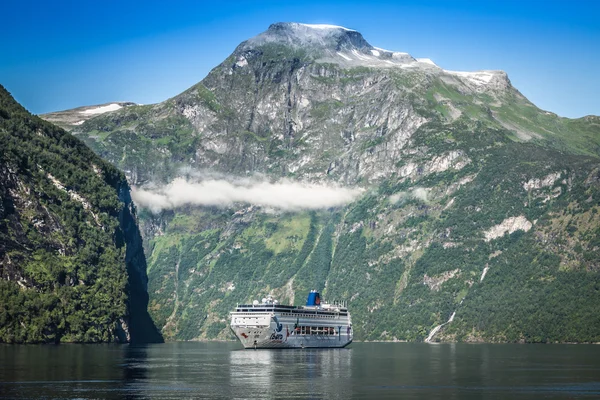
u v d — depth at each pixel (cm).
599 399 18275
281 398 18312
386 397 18512
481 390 19762
